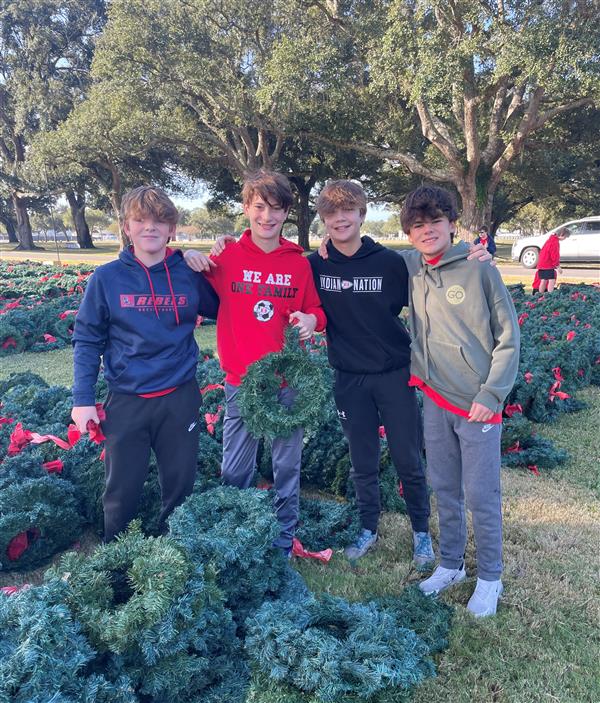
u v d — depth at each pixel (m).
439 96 18.73
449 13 16.17
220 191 36.66
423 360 2.74
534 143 24.80
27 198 47.47
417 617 2.58
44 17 36.66
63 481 3.22
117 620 1.88
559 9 15.38
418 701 2.25
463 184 21.73
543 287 12.53
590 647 2.52
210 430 4.02
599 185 32.47
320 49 17.80
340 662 1.98
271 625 2.09
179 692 2.07
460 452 2.79
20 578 3.00
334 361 3.10
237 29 20.41
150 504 3.17
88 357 2.58
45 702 1.67
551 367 5.98
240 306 2.89
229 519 2.54
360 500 3.27
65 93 34.59
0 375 7.05
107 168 30.08
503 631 2.62
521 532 3.43
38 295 12.76
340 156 28.17
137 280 2.60
